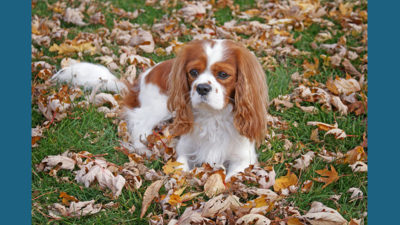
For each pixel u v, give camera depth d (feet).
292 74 6.60
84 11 7.93
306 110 6.13
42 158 5.58
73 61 6.72
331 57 6.73
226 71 5.29
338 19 7.59
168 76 5.92
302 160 5.51
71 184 5.36
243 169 5.47
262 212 5.00
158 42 7.21
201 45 5.37
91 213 5.11
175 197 5.08
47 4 7.98
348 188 5.31
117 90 6.36
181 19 7.85
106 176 5.31
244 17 7.77
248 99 5.39
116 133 5.94
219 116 5.49
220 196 5.03
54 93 6.16
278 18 7.75
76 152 5.70
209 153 5.60
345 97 6.24
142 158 5.61
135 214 5.13
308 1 8.05
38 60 6.77
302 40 7.26
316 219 4.95
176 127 5.59
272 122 6.00
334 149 5.77
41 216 5.12
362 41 7.07
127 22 7.55
